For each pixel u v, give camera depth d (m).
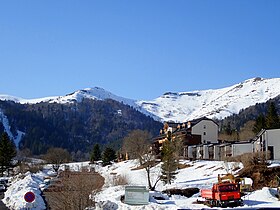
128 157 108.44
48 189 48.22
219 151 83.12
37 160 131.12
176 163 58.97
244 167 52.28
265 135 64.75
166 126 119.12
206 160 75.69
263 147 65.50
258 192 40.03
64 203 34.53
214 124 102.38
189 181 54.72
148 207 35.22
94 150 129.25
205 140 101.00
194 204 37.56
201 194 39.28
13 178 71.56
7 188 60.16
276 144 63.88
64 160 115.62
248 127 125.69
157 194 43.06
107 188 48.88
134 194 37.81
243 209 33.25
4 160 97.81
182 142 92.25
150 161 64.19
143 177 63.19
